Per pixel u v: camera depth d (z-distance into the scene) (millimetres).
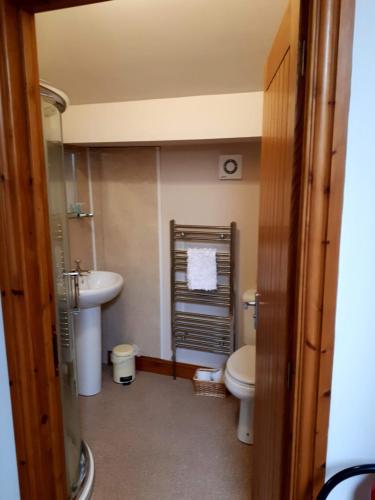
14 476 1254
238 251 2930
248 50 1927
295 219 927
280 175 1153
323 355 888
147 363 3340
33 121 1111
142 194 3105
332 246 836
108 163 3158
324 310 866
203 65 2076
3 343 1168
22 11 1040
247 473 2139
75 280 1959
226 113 2312
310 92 792
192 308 3139
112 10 1738
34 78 1105
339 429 938
